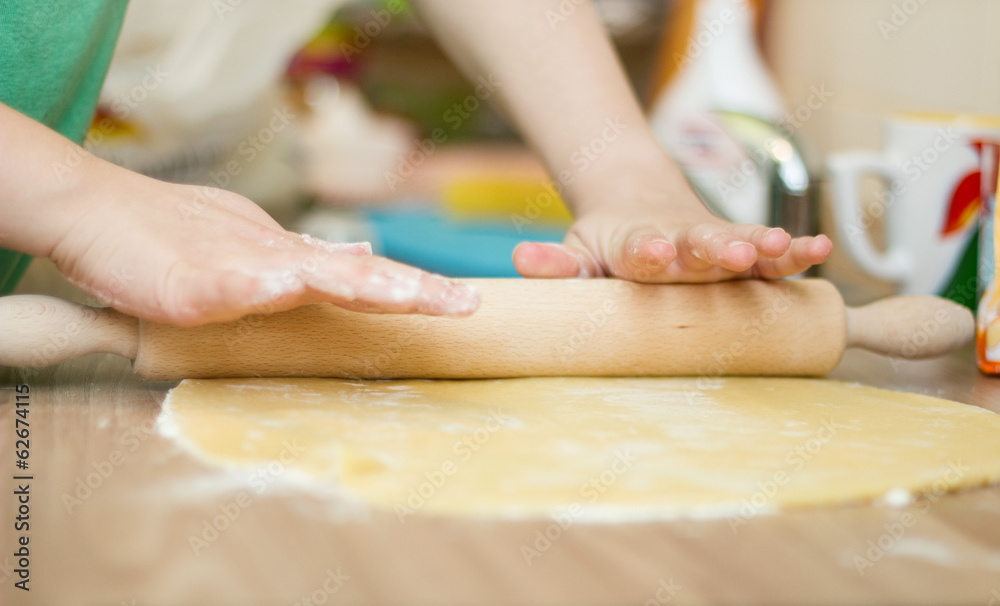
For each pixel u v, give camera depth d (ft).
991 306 2.30
